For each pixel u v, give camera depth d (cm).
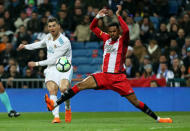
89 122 2758
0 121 3022
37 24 5828
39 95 4466
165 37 5450
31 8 6500
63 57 2594
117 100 4494
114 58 2456
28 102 4466
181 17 6122
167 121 2630
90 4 6094
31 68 4616
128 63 4844
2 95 3450
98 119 3161
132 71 4806
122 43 2462
